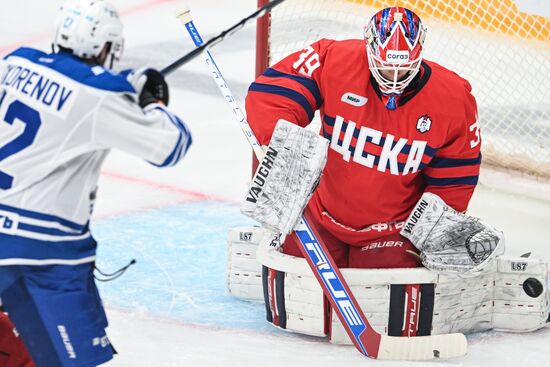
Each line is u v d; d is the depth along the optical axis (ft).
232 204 54.85
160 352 36.63
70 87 26.91
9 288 27.35
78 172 27.58
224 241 49.65
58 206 27.40
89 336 27.68
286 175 36.55
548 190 56.18
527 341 39.58
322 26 58.23
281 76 38.58
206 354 36.68
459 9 64.80
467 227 38.63
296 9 56.18
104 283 43.91
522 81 64.03
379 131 37.83
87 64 28.43
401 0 63.82
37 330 27.32
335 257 40.55
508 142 58.65
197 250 48.34
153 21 86.58
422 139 37.78
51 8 91.35
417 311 38.19
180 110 68.44
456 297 38.81
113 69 29.14
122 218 51.96
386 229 39.81
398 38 35.24
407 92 37.27
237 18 88.07
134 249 48.03
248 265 42.50
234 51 79.87
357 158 38.50
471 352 38.04
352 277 37.65
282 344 38.42
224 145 63.36
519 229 51.47
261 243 40.50
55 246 27.50
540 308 39.93
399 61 35.14
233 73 75.20
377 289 37.88
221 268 46.39
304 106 38.22
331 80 37.93
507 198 55.16
